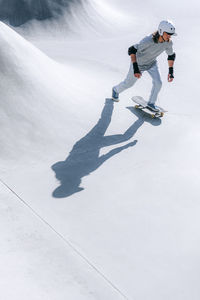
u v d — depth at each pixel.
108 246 3.30
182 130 5.51
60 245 3.25
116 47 9.98
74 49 9.70
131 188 4.12
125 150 4.89
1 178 4.11
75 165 4.48
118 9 13.37
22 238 3.28
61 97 5.62
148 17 13.17
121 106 6.03
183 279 3.02
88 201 3.87
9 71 5.27
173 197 4.01
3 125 4.73
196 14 13.59
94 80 6.99
